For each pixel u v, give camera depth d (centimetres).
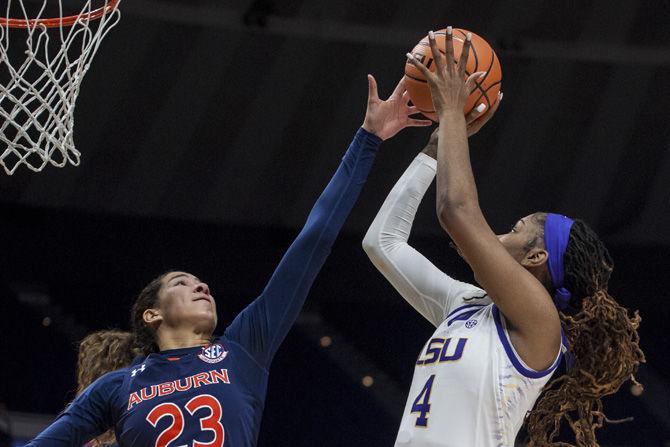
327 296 1080
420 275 345
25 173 1005
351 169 374
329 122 1040
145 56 970
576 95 1048
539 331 295
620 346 311
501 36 1007
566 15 991
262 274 1062
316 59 999
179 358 357
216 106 1017
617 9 984
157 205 1048
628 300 1096
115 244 1034
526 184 1091
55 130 425
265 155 1051
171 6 941
